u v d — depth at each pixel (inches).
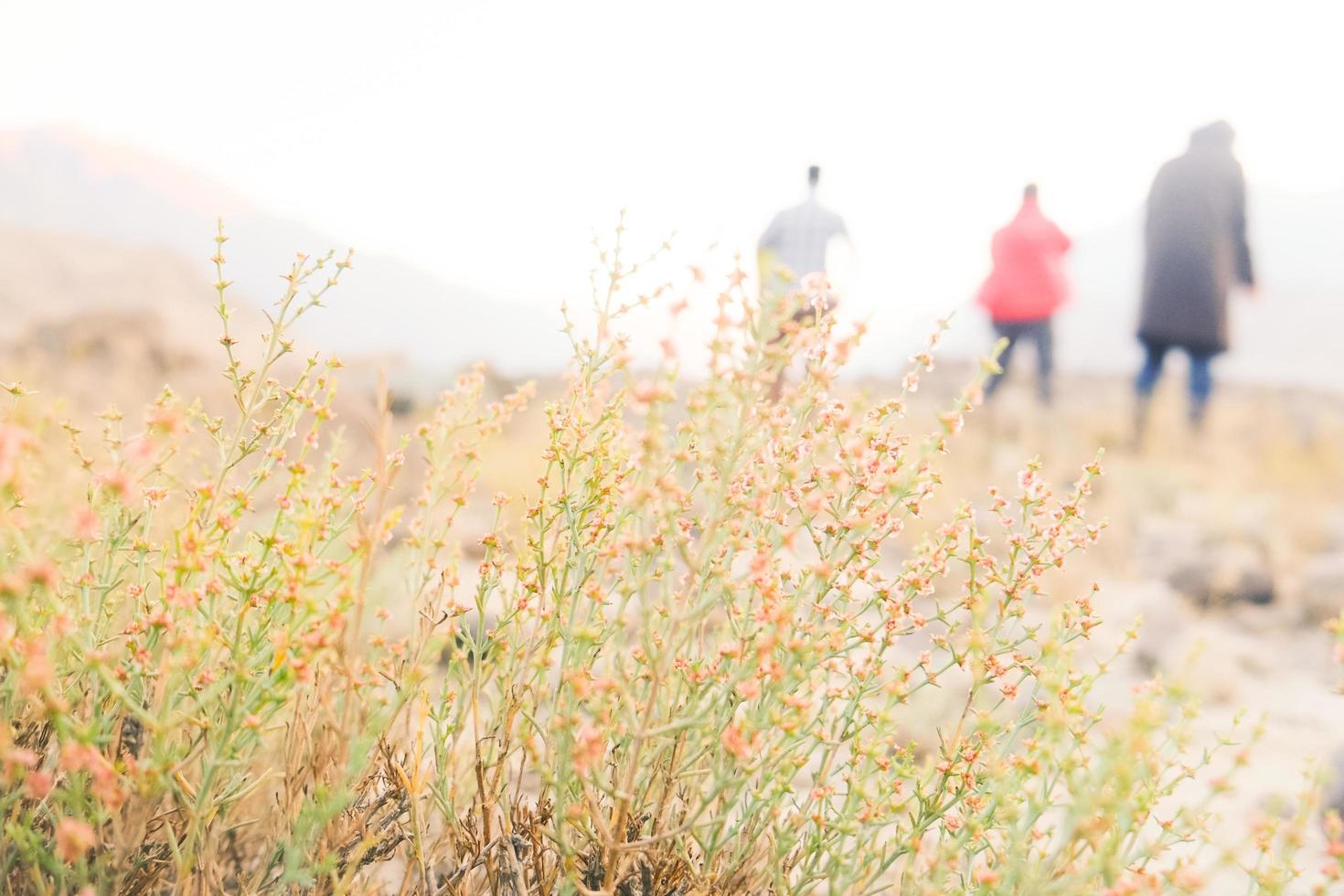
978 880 49.0
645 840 48.5
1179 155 289.0
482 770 57.7
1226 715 123.8
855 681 60.9
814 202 254.2
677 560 66.3
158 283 1098.1
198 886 52.5
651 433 48.6
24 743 53.9
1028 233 332.2
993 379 346.3
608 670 55.6
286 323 58.6
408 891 56.9
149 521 58.3
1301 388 452.8
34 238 1112.8
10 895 48.0
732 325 49.9
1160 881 49.6
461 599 83.0
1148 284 291.4
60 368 293.0
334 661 49.5
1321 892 43.9
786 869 60.7
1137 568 180.5
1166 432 292.8
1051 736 46.3
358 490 56.8
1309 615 163.9
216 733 46.1
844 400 57.2
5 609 38.5
